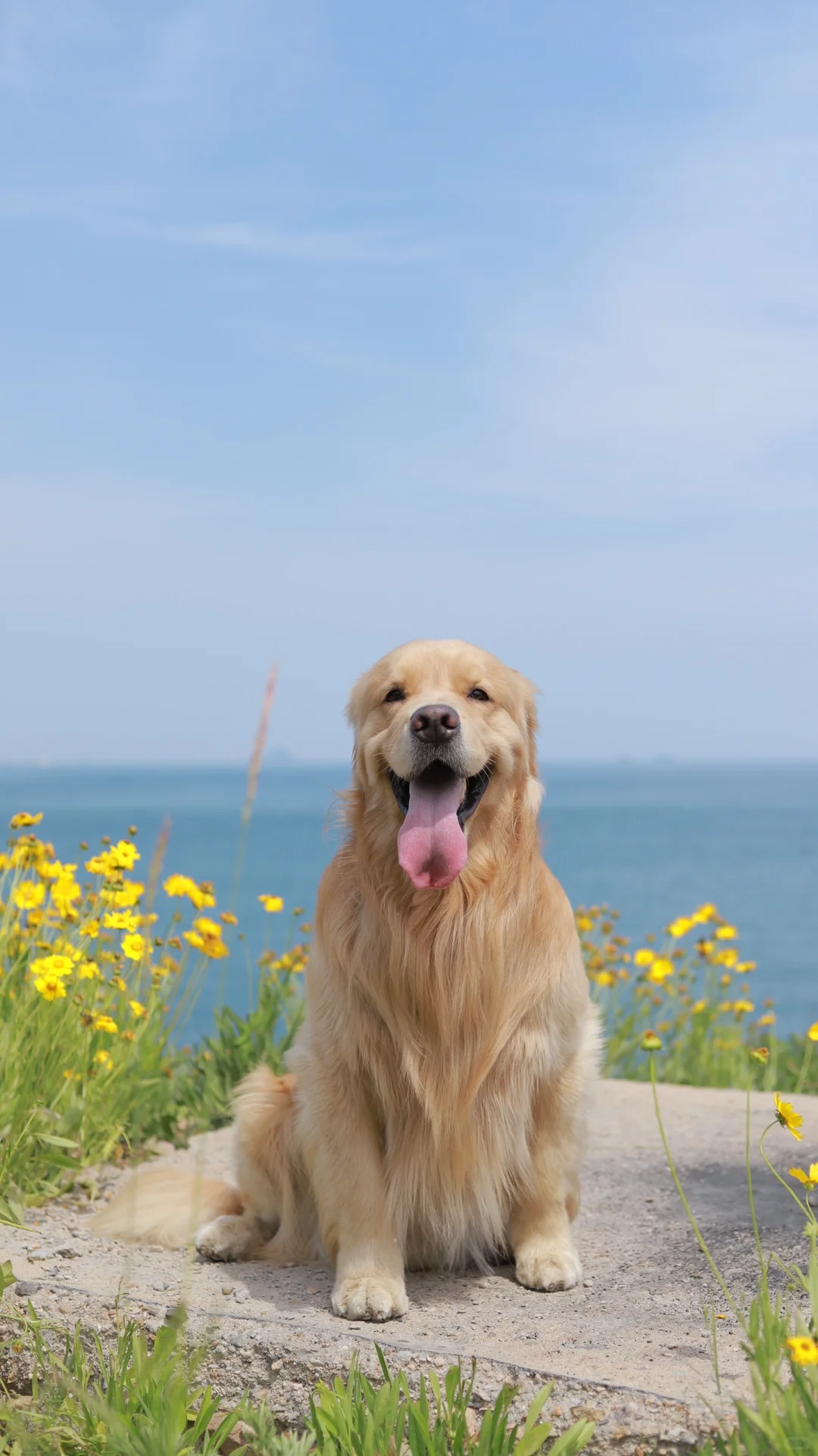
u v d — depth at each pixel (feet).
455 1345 8.14
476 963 8.82
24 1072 9.78
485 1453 7.57
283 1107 9.36
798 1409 7.30
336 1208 8.85
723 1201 9.78
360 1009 8.87
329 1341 8.16
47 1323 8.37
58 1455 7.82
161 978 10.96
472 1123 8.89
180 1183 9.60
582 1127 9.17
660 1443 7.60
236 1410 7.90
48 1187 9.75
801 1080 12.99
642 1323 8.37
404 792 8.89
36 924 10.28
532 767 9.31
